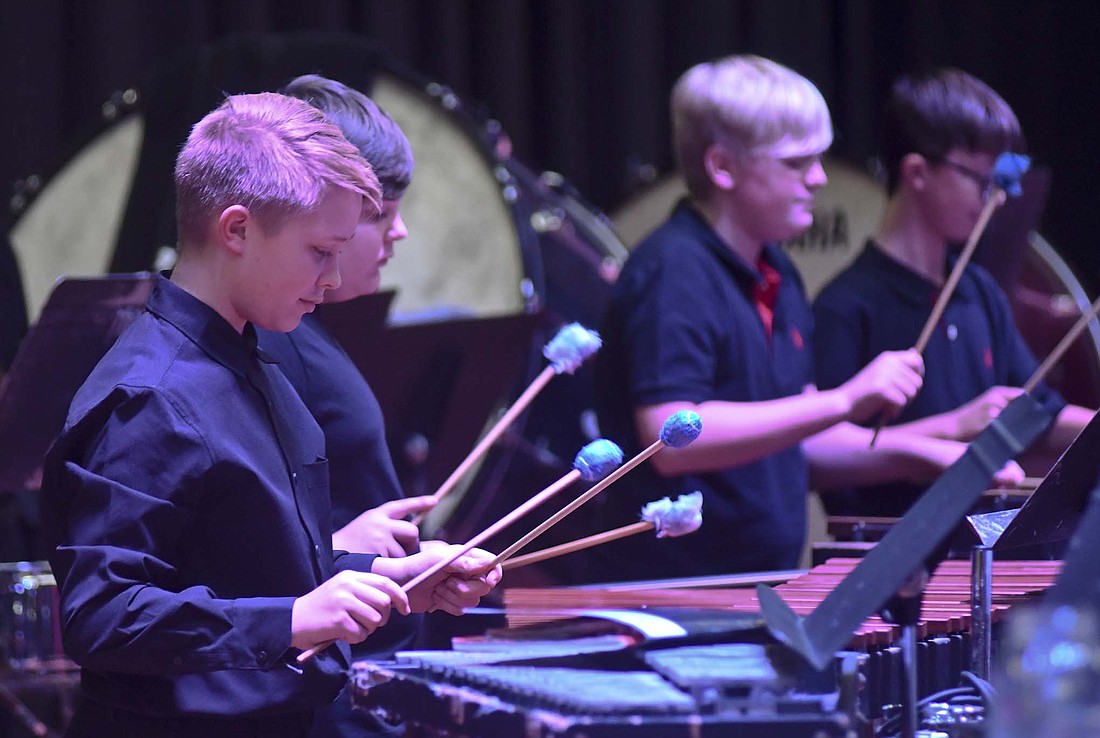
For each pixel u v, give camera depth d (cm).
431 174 1067
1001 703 275
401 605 468
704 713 394
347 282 602
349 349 802
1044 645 269
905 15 1508
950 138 848
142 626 441
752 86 780
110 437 460
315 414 582
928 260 875
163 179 998
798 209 786
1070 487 506
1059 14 1516
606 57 1455
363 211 520
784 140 775
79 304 650
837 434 812
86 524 453
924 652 512
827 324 864
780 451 760
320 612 454
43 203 1073
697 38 1466
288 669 483
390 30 1352
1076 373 1101
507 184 1052
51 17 1261
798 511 790
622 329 773
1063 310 1107
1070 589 347
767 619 397
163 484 458
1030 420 398
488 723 421
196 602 448
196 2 1288
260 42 986
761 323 786
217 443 470
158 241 982
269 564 482
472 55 1411
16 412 668
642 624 521
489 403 955
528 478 1058
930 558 420
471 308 1045
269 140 486
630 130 1448
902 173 871
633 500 783
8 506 891
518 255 1038
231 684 477
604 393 799
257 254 484
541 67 1438
